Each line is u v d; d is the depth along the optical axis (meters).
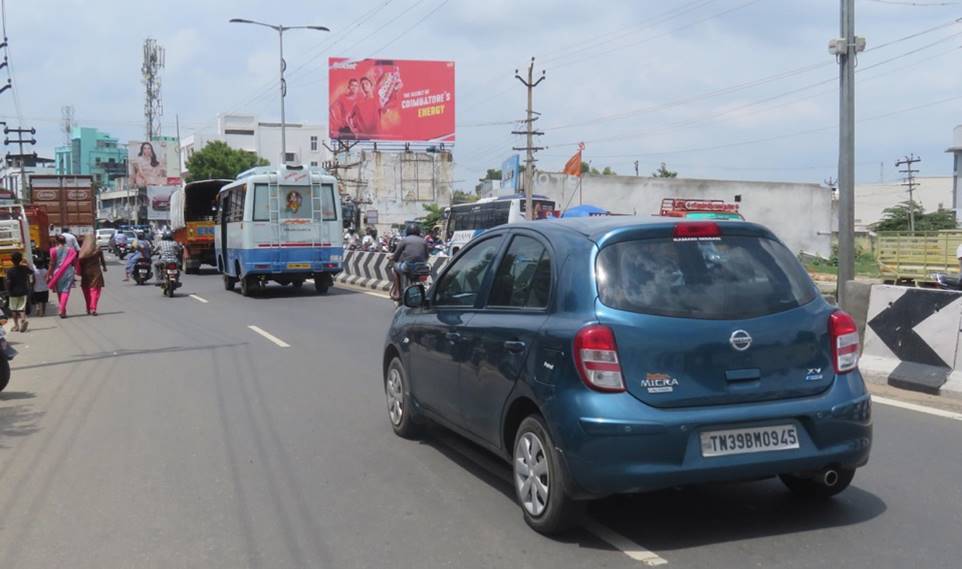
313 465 6.47
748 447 4.55
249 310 18.91
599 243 4.79
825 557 4.49
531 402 4.93
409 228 18.31
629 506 5.35
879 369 9.20
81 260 19.12
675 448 4.42
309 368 10.87
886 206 85.50
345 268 27.91
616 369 4.46
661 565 4.41
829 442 4.68
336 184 22.53
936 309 8.76
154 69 93.94
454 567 4.48
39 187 39.41
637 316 4.54
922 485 5.69
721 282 4.74
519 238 5.59
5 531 5.20
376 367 10.87
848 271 12.34
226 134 108.00
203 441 7.29
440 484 5.93
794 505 5.32
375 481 6.03
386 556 4.66
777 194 52.38
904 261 27.19
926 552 4.55
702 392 4.54
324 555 4.70
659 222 4.90
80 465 6.63
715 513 5.20
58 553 4.82
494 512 5.32
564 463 4.54
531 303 5.11
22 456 6.98
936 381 8.54
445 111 61.06
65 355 12.87
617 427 4.38
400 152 66.81
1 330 9.81
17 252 17.19
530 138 47.41
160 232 41.03
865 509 5.23
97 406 8.91
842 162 12.35
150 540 5.00
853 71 12.27
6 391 9.96
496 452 5.47
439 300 6.48
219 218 26.45
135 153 92.75
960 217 53.56
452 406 6.05
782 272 4.91
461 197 76.19
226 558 4.70
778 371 4.67
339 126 60.31
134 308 20.44
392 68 60.66
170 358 12.08
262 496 5.75
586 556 4.57
